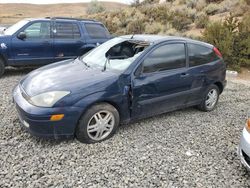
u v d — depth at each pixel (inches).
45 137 152.7
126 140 171.5
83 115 157.9
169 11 860.0
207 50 224.4
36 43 320.8
